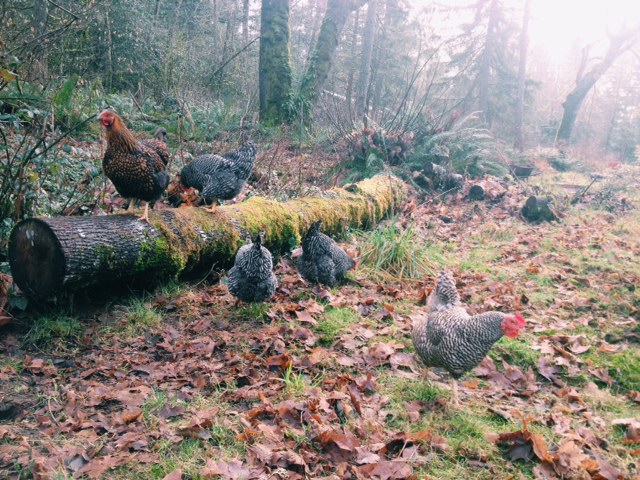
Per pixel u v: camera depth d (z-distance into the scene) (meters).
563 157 8.89
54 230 1.99
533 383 2.01
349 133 5.55
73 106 3.96
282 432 1.60
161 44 6.83
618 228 4.46
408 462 1.53
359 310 2.53
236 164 2.71
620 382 2.04
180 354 2.02
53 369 1.86
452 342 1.74
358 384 1.88
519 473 1.52
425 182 5.20
